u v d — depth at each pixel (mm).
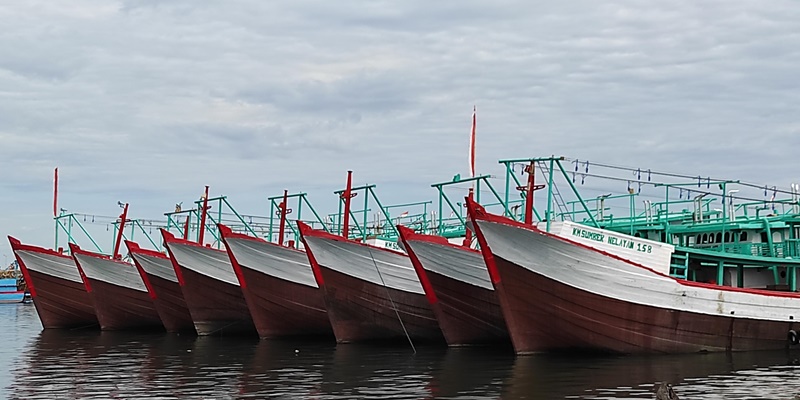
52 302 54281
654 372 28906
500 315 36781
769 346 35031
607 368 29891
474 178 39188
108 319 52844
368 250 39938
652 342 33000
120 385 28234
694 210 42438
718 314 33719
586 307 32219
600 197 46219
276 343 42375
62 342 44531
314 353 37062
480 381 27547
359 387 27000
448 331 37406
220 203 52219
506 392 25312
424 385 27125
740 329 34312
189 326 50562
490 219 31906
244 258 43562
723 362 31469
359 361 33750
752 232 41719
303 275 43125
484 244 32312
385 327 40719
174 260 46875
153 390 27078
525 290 32406
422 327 39938
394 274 39812
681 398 24031
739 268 40531
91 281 52844
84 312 54500
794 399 23906
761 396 24312
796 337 35312
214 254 46344
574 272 31891
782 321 35219
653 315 32656
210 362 34219
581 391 25234
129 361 35031
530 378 27828
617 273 32062
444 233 49906
